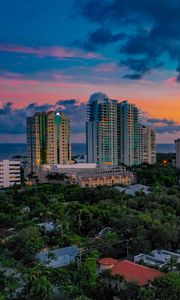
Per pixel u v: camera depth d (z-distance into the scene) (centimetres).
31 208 14388
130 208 13412
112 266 8144
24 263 8675
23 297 6788
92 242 9800
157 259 8744
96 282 7281
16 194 17125
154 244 9688
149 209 12888
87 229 11556
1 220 12681
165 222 10875
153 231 9856
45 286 6544
